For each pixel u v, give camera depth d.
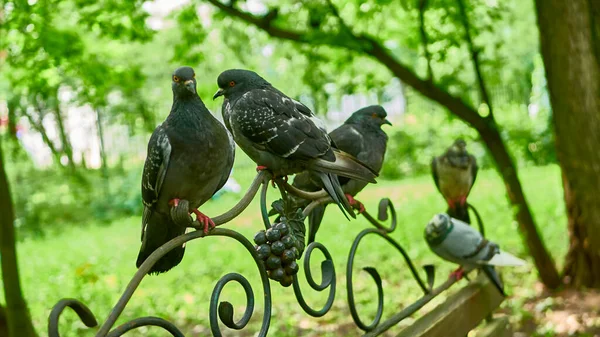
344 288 7.81
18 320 5.18
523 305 6.82
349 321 6.57
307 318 6.76
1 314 5.33
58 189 16.47
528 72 16.03
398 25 7.71
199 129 2.44
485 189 14.44
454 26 7.09
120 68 7.38
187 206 2.06
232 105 3.08
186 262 9.85
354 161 2.95
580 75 5.79
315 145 2.93
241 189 18.95
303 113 3.12
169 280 8.84
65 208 16.12
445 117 8.09
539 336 5.96
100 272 9.59
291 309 7.12
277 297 7.68
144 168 2.52
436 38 6.90
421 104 19.89
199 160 2.46
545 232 10.02
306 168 2.94
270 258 2.26
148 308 7.42
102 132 17.91
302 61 8.38
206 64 8.96
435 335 2.92
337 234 10.98
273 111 2.98
